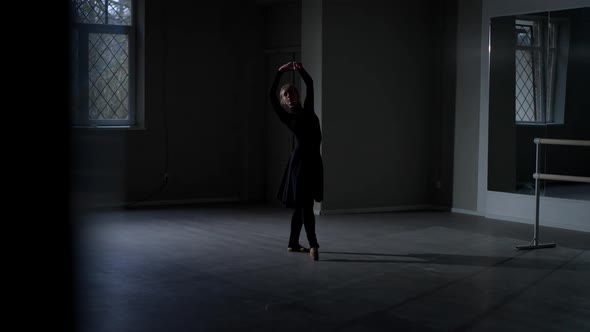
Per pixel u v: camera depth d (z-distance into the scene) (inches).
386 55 324.2
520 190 291.9
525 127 289.7
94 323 134.0
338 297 158.9
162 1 338.0
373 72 321.1
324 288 168.4
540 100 283.4
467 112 318.7
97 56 328.2
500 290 167.5
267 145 362.3
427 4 334.6
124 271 186.2
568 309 149.1
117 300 153.9
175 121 344.8
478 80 312.7
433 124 337.4
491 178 305.1
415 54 332.5
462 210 321.7
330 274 185.2
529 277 183.3
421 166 337.7
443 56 331.3
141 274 182.9
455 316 142.4
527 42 289.1
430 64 336.5
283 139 350.0
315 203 314.2
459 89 323.0
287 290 165.9
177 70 344.2
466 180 319.6
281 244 232.2
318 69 309.7
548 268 195.8
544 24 282.2
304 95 326.0
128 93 338.0
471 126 316.5
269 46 356.5
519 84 293.0
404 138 331.9
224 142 358.9
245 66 356.2
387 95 325.7
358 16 315.9
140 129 335.0
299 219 217.5
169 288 167.0
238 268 192.2
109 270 187.2
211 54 352.5
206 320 138.0
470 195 317.7
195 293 161.9
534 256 214.5
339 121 313.3
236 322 136.6
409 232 261.3
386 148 327.0
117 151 326.6
